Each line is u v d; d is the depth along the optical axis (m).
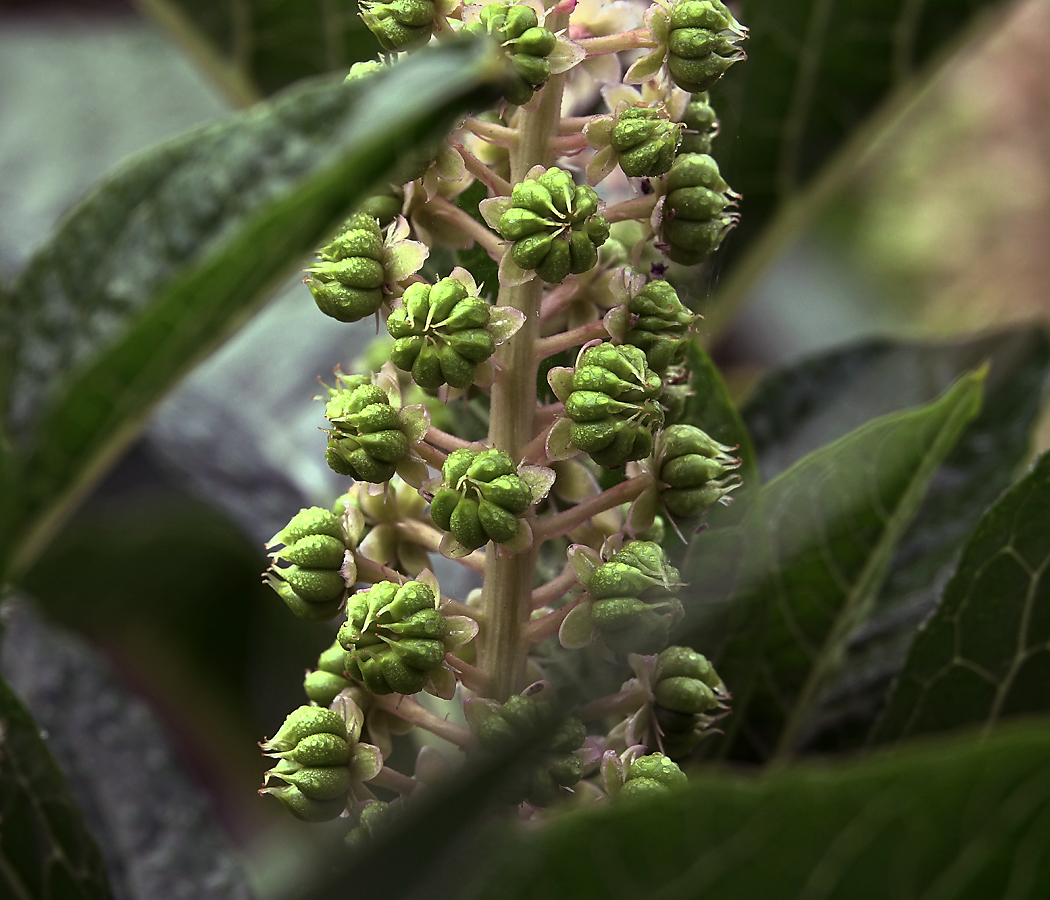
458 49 0.23
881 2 0.34
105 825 0.30
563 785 0.26
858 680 0.31
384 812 0.26
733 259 0.36
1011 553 0.28
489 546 0.26
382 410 0.26
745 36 0.26
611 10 0.26
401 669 0.26
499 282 0.26
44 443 0.24
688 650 0.26
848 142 0.35
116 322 0.24
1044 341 0.33
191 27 0.36
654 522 0.27
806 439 0.33
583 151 0.27
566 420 0.26
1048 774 0.23
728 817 0.23
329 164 0.23
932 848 0.23
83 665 0.31
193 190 0.24
